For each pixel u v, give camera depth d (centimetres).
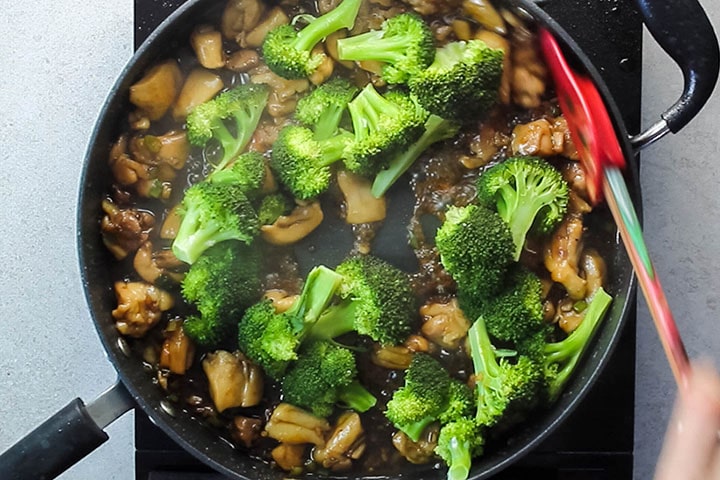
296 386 68
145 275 69
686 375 56
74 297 78
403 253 69
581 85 65
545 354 67
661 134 65
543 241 68
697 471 46
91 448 65
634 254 62
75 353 78
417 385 67
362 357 69
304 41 68
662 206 76
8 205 77
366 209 69
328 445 69
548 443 72
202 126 68
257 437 70
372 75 69
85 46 77
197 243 67
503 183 66
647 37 75
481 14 67
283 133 68
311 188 67
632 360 72
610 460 72
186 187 69
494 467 66
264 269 70
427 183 69
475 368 67
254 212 67
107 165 69
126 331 68
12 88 77
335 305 68
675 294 76
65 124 77
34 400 78
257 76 69
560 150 67
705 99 64
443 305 69
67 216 77
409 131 67
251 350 68
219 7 68
